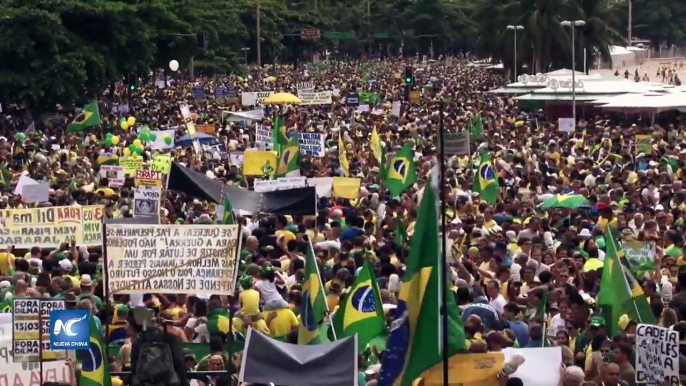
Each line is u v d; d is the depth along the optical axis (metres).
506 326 16.77
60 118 70.75
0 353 14.38
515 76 111.25
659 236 23.53
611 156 38.84
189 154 40.03
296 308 18.11
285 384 13.67
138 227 15.65
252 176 34.75
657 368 13.89
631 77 135.62
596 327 16.38
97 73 74.50
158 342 13.30
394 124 59.22
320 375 13.70
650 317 16.78
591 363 15.24
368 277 16.00
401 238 23.02
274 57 159.38
